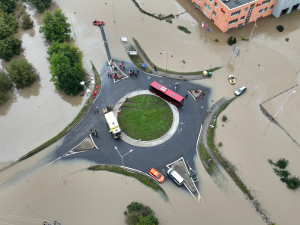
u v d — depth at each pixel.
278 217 67.50
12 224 66.31
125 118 84.75
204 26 114.75
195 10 122.56
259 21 116.81
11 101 91.25
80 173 74.75
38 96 92.56
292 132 82.94
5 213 68.12
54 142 80.69
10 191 71.69
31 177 74.19
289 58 103.19
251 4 106.25
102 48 105.94
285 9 118.38
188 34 112.00
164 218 67.19
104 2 127.38
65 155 78.06
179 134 81.56
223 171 74.75
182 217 67.38
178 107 87.19
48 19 104.94
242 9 105.56
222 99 90.12
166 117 85.12
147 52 104.50
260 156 77.75
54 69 87.06
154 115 85.44
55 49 93.12
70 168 75.69
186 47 106.75
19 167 76.00
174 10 122.81
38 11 123.81
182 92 91.38
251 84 94.44
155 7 124.31
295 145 80.19
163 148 78.75
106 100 89.31
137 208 66.88
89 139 80.81
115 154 77.81
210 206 69.12
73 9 123.56
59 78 89.12
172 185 72.38
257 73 97.69
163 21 117.75
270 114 86.88
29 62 102.19
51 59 88.62
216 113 86.50
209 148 78.94
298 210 68.69
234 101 89.94
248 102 89.69
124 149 78.69
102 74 96.56
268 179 73.50
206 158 76.75
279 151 78.81
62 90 93.81
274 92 92.50
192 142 80.00
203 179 73.25
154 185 72.31
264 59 102.50
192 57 102.88
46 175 74.50
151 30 113.62
